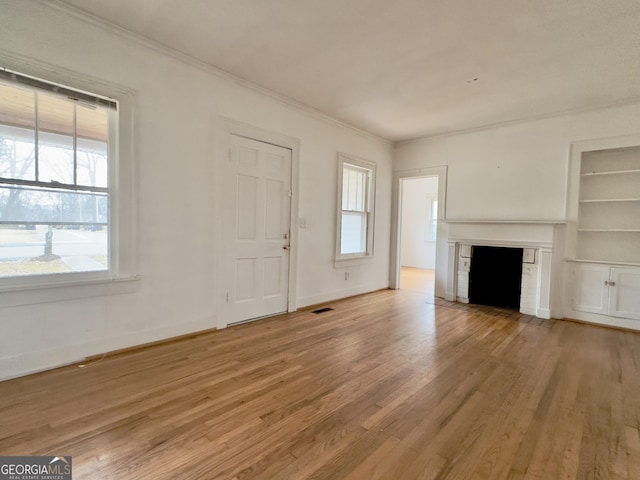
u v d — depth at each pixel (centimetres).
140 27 262
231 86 344
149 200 290
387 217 590
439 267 525
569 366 272
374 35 263
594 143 398
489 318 412
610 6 221
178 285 313
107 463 151
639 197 391
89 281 260
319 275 465
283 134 398
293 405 205
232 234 356
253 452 161
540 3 220
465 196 502
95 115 262
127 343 284
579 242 427
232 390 222
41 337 241
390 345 313
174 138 304
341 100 398
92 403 201
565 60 292
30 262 238
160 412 194
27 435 169
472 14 233
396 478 147
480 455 163
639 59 288
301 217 432
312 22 249
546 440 176
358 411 200
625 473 152
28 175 234
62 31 239
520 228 441
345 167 509
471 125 480
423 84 349
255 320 385
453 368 264
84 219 260
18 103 229
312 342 317
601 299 391
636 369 267
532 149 443
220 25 256
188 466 151
